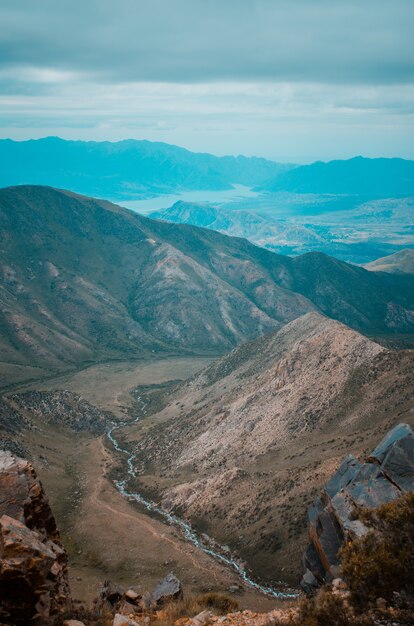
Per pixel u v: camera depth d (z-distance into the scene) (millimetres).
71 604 18281
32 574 15484
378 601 16125
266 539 67125
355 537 20328
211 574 61406
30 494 20281
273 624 16969
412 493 19453
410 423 70500
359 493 23594
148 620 19375
